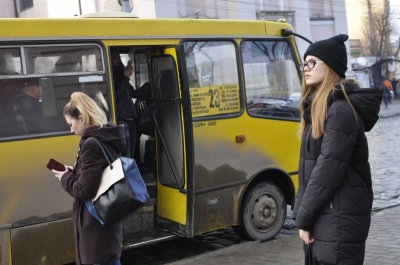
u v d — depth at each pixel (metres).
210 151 6.35
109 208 3.62
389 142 16.97
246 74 6.79
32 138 5.12
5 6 29.64
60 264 5.30
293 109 7.25
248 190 6.81
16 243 5.03
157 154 6.56
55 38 5.28
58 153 5.26
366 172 3.18
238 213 6.64
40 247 5.17
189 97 5.95
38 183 5.14
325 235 3.12
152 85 6.48
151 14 24.09
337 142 3.05
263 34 7.03
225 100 6.54
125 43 5.75
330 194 3.07
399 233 6.53
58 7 26.97
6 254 4.96
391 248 5.89
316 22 32.91
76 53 5.43
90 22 5.52
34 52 5.18
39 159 5.15
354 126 3.07
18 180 5.03
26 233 5.08
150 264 6.38
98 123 3.77
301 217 3.14
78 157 3.78
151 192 6.57
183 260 6.10
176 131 6.17
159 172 6.55
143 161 6.96
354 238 3.10
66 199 5.31
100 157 3.69
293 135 7.20
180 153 6.13
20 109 5.08
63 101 5.33
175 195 6.27
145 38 5.89
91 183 3.63
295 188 7.20
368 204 3.18
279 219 7.12
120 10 10.66
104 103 5.57
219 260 5.98
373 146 16.22
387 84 38.06
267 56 7.06
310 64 3.27
